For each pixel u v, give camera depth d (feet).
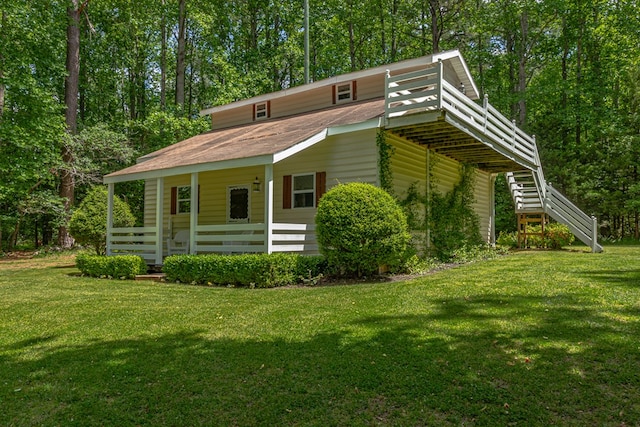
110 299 25.21
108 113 92.58
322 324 17.49
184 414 10.69
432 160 40.24
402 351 14.03
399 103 37.68
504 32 86.43
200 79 103.19
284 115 54.70
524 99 79.61
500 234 66.74
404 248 29.14
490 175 57.72
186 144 53.83
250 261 28.96
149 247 37.93
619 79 80.18
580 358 12.85
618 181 69.36
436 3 84.48
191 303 23.31
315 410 10.63
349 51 100.01
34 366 14.08
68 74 66.03
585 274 26.27
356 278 29.63
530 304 19.03
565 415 10.02
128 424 10.35
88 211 46.80
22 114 59.93
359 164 34.58
